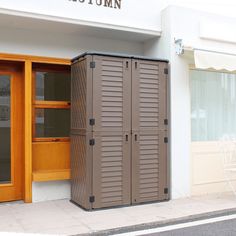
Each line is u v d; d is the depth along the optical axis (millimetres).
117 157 5105
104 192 5020
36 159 5578
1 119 5500
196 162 5934
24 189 5434
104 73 5020
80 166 5168
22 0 4859
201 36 5836
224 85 6461
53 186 5605
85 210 4961
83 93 5062
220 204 5348
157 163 5434
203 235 4031
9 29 5289
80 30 5516
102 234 4074
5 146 5523
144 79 5332
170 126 5637
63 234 4016
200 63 5402
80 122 5172
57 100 5789
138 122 5281
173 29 5660
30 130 5383
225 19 6066
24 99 5414
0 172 5496
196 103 6133
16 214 4812
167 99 5566
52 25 5242
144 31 5703
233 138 6477
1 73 5488
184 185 5742
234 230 4203
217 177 6129
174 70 5668
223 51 5906
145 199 5324
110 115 5062
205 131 6211
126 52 6145
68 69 5848
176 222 4539
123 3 5555
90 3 5305
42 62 5445
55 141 5742
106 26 5406
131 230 4211
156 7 5820
